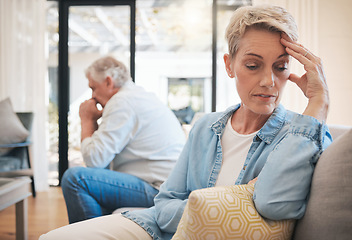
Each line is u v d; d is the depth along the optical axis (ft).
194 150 3.14
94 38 15.10
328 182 1.99
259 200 2.12
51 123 14.97
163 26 17.79
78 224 2.71
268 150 2.68
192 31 17.87
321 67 2.59
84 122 5.90
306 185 2.15
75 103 14.83
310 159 2.23
